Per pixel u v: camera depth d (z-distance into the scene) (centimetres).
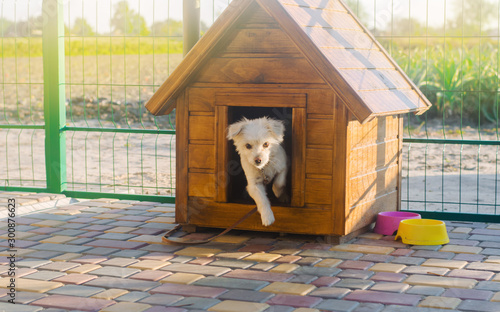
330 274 374
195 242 448
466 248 436
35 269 387
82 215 557
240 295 335
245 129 439
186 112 472
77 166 841
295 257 412
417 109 492
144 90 1352
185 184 480
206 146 470
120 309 313
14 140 1106
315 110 434
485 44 1098
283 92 440
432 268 385
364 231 484
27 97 1423
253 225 464
